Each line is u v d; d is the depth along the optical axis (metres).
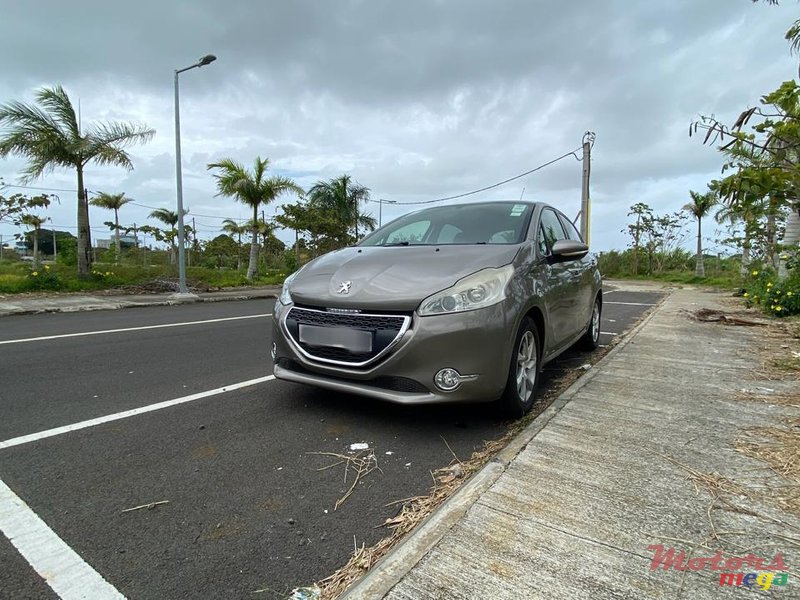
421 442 3.00
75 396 3.92
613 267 33.59
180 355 5.53
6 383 4.30
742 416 3.20
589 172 20.78
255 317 9.25
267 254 29.94
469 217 4.27
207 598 1.69
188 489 2.43
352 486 2.47
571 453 2.64
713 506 2.11
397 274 3.16
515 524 1.99
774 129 2.78
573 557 1.78
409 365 2.89
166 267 17.58
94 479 2.53
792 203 2.90
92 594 1.70
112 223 32.19
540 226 4.12
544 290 3.61
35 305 10.33
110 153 13.41
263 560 1.90
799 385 3.91
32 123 12.84
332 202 22.73
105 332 7.20
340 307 3.12
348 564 1.86
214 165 19.23
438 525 1.99
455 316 2.89
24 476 2.56
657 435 2.88
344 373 3.07
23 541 2.00
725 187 2.98
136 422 3.33
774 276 10.25
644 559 1.77
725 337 6.37
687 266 33.09
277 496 2.37
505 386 3.08
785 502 2.13
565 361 5.27
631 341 6.09
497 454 2.66
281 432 3.16
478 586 1.64
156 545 1.99
